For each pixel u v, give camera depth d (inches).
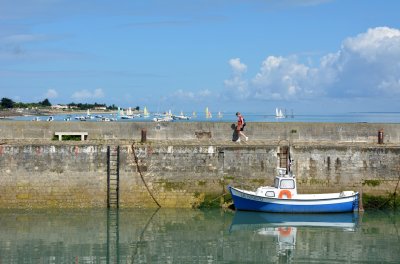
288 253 831.7
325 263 783.7
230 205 1086.4
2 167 1061.8
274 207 1045.2
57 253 823.1
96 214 1045.2
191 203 1086.4
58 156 1069.8
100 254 823.1
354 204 1058.1
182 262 788.0
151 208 1080.8
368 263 784.3
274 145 1104.2
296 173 1106.1
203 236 917.8
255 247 860.6
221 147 1094.4
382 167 1112.8
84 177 1074.7
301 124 1168.8
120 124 1146.7
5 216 1027.3
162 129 1152.8
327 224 1001.5
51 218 1016.9
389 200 1104.2
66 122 1137.4
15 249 840.3
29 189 1064.2
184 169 1090.1
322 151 1107.9
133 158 1081.4
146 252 835.4
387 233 941.8
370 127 1180.5
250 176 1099.3
